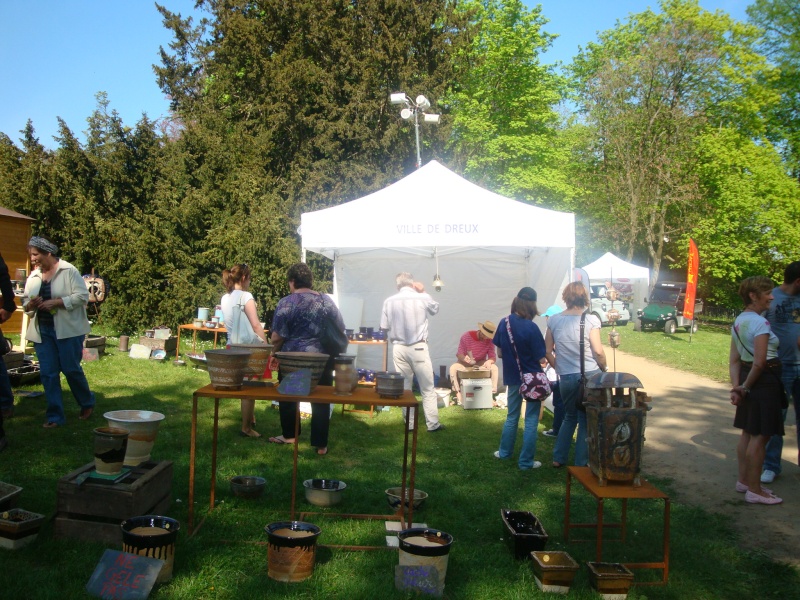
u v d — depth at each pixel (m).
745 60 28.55
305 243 8.45
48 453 5.27
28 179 12.78
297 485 5.02
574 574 3.44
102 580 3.10
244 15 21.58
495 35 29.17
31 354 8.98
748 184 27.12
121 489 3.60
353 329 9.59
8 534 3.44
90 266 13.26
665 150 29.06
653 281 29.81
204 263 14.19
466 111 28.72
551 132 30.41
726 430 7.85
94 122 14.28
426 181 8.55
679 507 4.98
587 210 31.97
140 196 14.39
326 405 5.96
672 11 30.53
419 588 3.30
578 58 34.38
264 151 17.61
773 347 5.03
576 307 5.68
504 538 4.08
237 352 3.95
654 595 3.56
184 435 6.34
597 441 3.84
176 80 26.97
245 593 3.23
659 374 12.93
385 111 20.67
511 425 6.12
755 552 4.19
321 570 3.52
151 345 10.90
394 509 4.57
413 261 10.48
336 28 20.84
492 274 10.48
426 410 7.35
